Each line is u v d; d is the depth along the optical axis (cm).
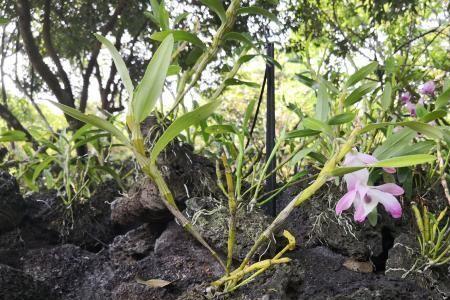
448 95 101
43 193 135
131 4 178
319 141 107
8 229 110
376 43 182
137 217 110
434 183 108
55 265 104
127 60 191
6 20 102
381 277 92
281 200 116
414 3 180
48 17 163
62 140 137
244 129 114
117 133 73
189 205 98
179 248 98
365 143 115
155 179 75
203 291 82
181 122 68
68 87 171
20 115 268
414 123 70
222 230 91
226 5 167
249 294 80
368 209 74
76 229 123
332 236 98
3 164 138
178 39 99
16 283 85
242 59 111
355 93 96
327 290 85
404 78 134
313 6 191
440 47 225
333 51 184
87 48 190
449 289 92
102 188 131
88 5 177
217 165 98
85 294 98
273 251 90
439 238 91
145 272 95
